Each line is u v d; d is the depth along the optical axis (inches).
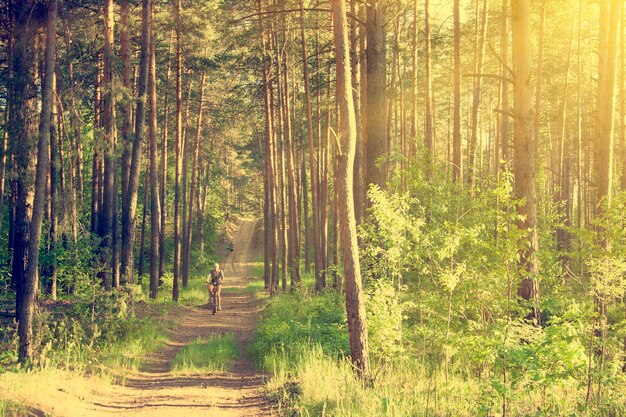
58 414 305.4
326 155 1240.8
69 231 650.2
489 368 380.8
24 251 602.9
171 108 1499.8
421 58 1368.1
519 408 311.9
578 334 318.7
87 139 650.2
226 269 2267.5
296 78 1289.4
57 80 631.8
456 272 335.0
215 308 987.9
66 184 634.8
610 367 341.7
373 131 615.5
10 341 493.0
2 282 815.7
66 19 675.4
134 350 561.3
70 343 478.3
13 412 283.1
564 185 1275.8
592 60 1368.1
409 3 983.6
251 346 590.2
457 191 518.9
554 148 1663.4
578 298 498.6
